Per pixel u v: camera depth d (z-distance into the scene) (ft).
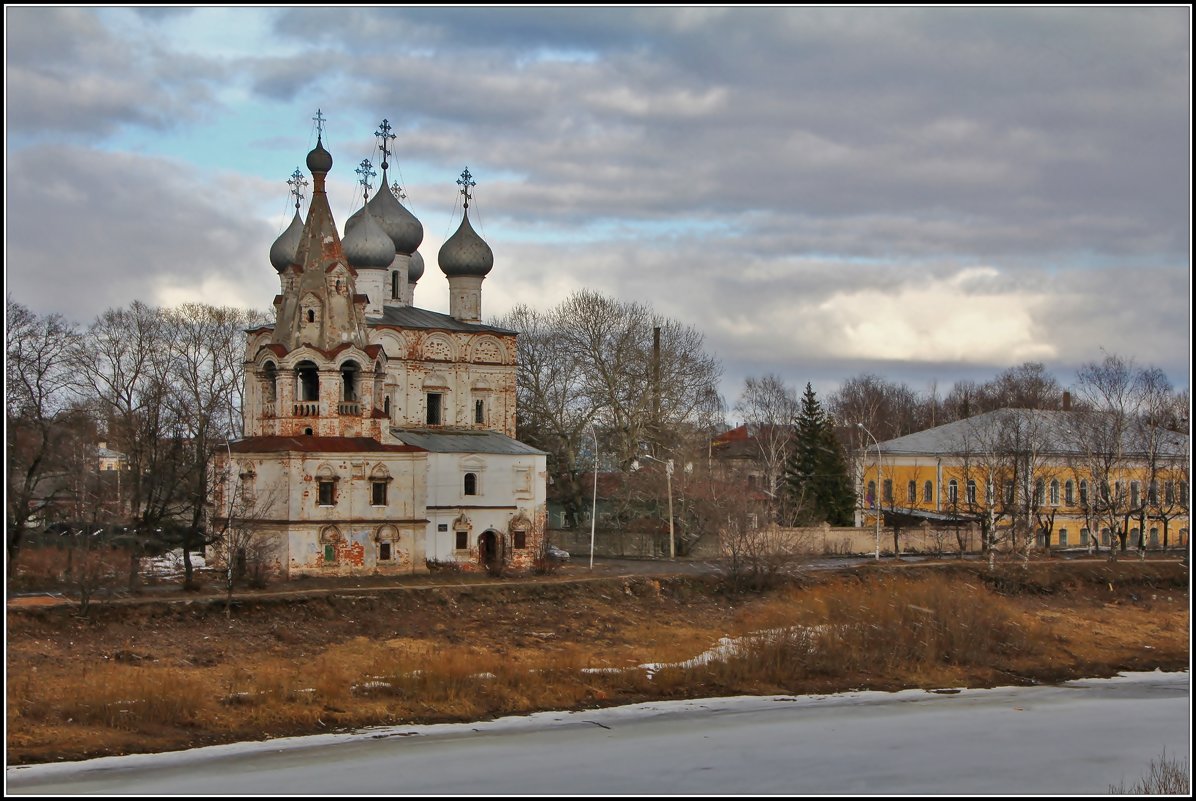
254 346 352.28
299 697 224.33
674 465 406.62
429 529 338.75
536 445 428.15
